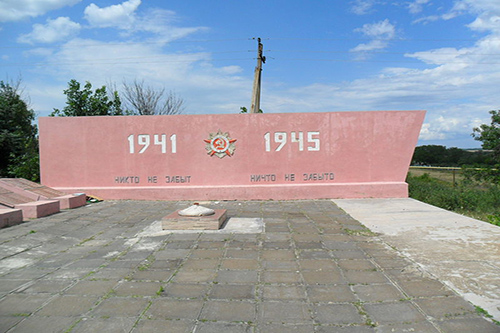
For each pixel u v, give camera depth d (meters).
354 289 3.67
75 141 10.52
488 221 7.54
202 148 10.34
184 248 5.24
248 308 3.29
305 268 4.34
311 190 10.01
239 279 4.01
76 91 14.23
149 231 6.31
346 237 5.78
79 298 3.55
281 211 8.27
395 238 5.64
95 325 3.00
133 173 10.45
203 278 4.05
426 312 3.11
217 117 10.30
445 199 9.74
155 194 10.22
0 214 6.49
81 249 5.31
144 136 10.41
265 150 10.25
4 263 4.66
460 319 2.97
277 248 5.20
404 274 4.04
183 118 10.35
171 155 10.39
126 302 3.44
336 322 3.00
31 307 3.36
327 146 10.19
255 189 10.05
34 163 12.38
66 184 10.52
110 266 4.50
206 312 3.22
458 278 3.86
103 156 10.48
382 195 10.02
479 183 13.42
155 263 4.59
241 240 5.64
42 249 5.30
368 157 10.15
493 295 3.41
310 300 3.44
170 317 3.13
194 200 10.12
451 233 5.86
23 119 20.20
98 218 7.55
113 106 15.51
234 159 10.30
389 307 3.24
